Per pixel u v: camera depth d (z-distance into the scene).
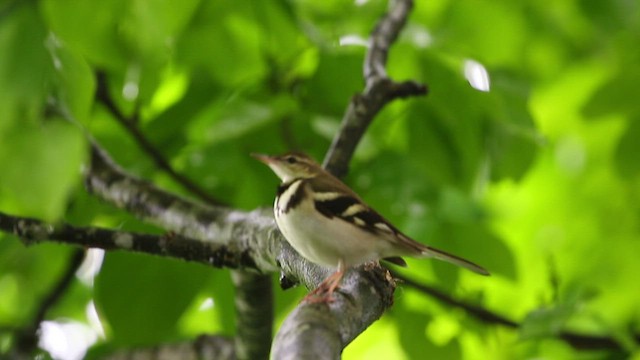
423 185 12.60
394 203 12.48
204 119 12.44
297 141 12.45
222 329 12.73
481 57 13.26
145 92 11.66
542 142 11.68
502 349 14.27
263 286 10.64
